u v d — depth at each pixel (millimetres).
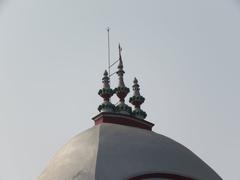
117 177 32031
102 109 39875
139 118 39938
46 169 35562
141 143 34688
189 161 35062
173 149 35375
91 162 32781
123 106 40219
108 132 35344
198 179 34031
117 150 33656
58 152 36656
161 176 33062
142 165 33125
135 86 42500
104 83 41469
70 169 33219
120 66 42500
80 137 36125
